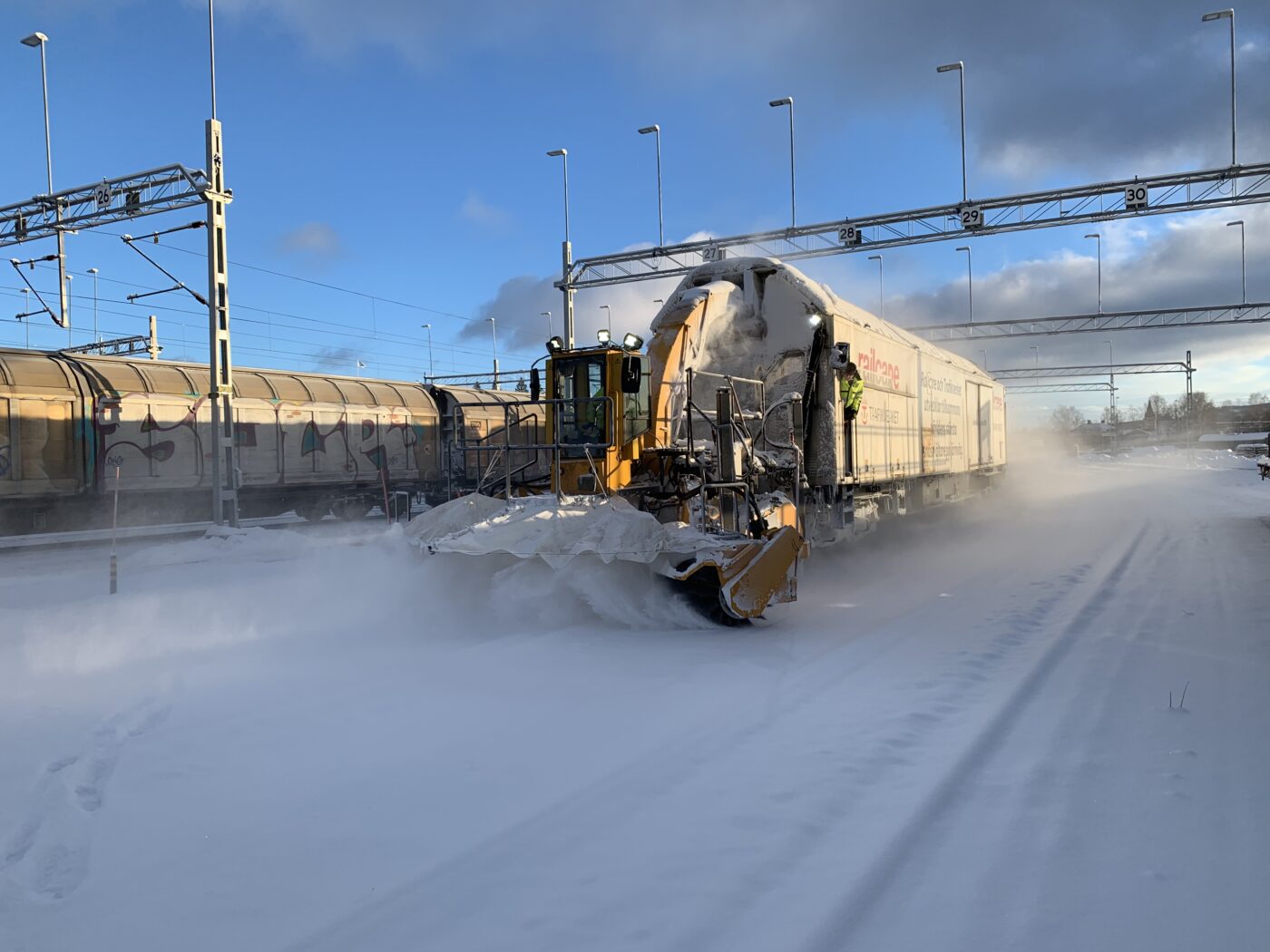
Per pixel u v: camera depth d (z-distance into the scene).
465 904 3.16
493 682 6.12
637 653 6.96
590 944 2.89
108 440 18.70
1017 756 4.63
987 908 3.12
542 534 7.97
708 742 4.87
